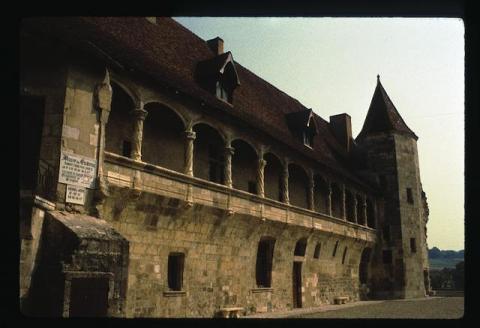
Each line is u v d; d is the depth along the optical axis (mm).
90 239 10125
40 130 11750
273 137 21438
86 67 12445
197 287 16844
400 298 36719
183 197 15805
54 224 10289
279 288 22312
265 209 20719
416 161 41781
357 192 33875
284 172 23016
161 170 14906
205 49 24328
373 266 38031
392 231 38469
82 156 11977
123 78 14078
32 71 11852
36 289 9773
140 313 14125
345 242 30359
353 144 42531
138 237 14414
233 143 21297
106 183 12594
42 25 10961
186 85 16875
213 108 17562
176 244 16031
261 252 22031
